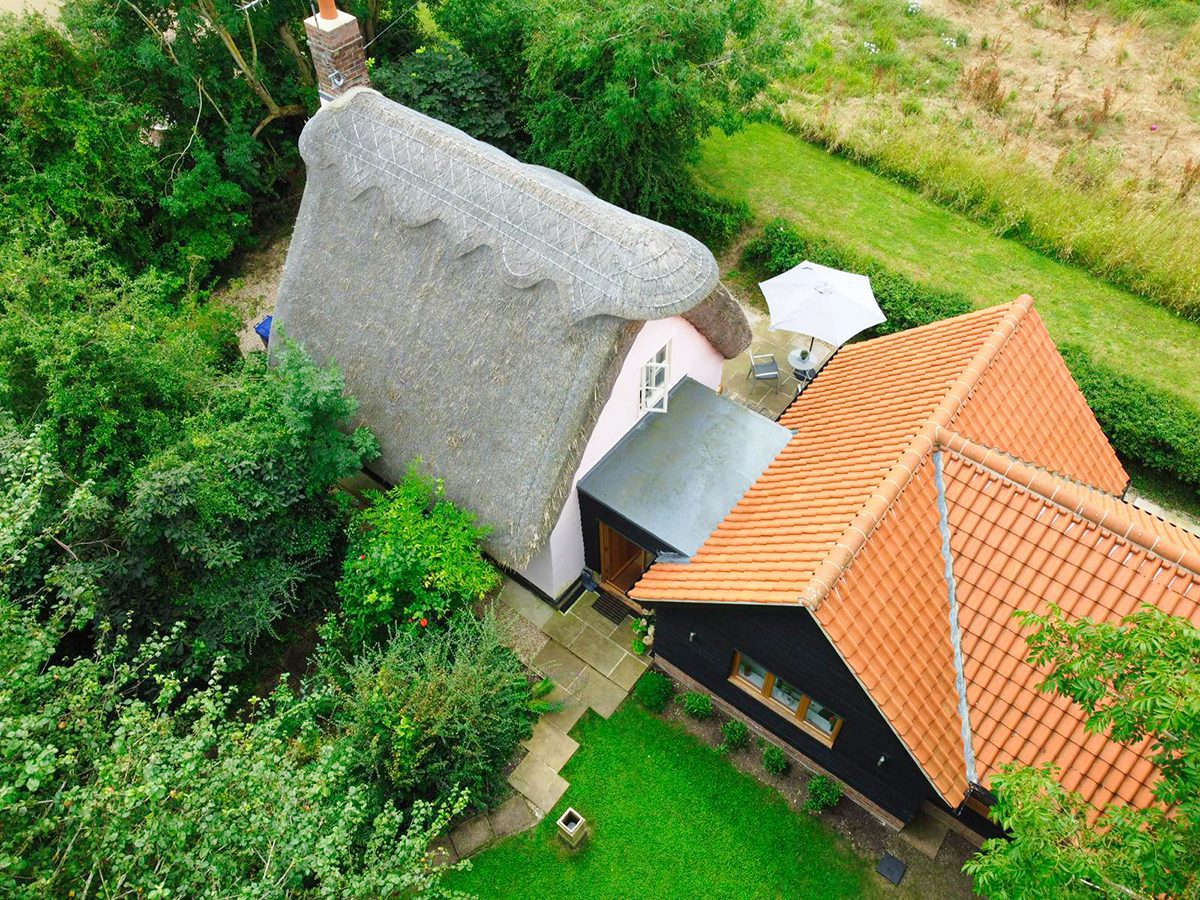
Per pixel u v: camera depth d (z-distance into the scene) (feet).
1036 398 48.21
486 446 47.70
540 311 46.21
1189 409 60.49
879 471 42.37
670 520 46.80
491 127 76.33
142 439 44.75
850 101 93.76
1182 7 107.04
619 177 71.41
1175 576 36.91
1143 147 88.69
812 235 77.61
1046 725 37.45
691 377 55.72
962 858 42.55
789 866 42.52
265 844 28.37
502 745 43.09
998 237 78.59
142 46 65.98
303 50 77.36
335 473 49.06
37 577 41.68
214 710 31.37
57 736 28.86
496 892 41.83
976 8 110.22
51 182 59.93
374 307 52.54
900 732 36.91
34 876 25.29
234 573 46.24
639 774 45.96
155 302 55.72
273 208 81.82
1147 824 24.26
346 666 43.47
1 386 39.65
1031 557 39.37
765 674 44.16
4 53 59.16
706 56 67.15
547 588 52.70
